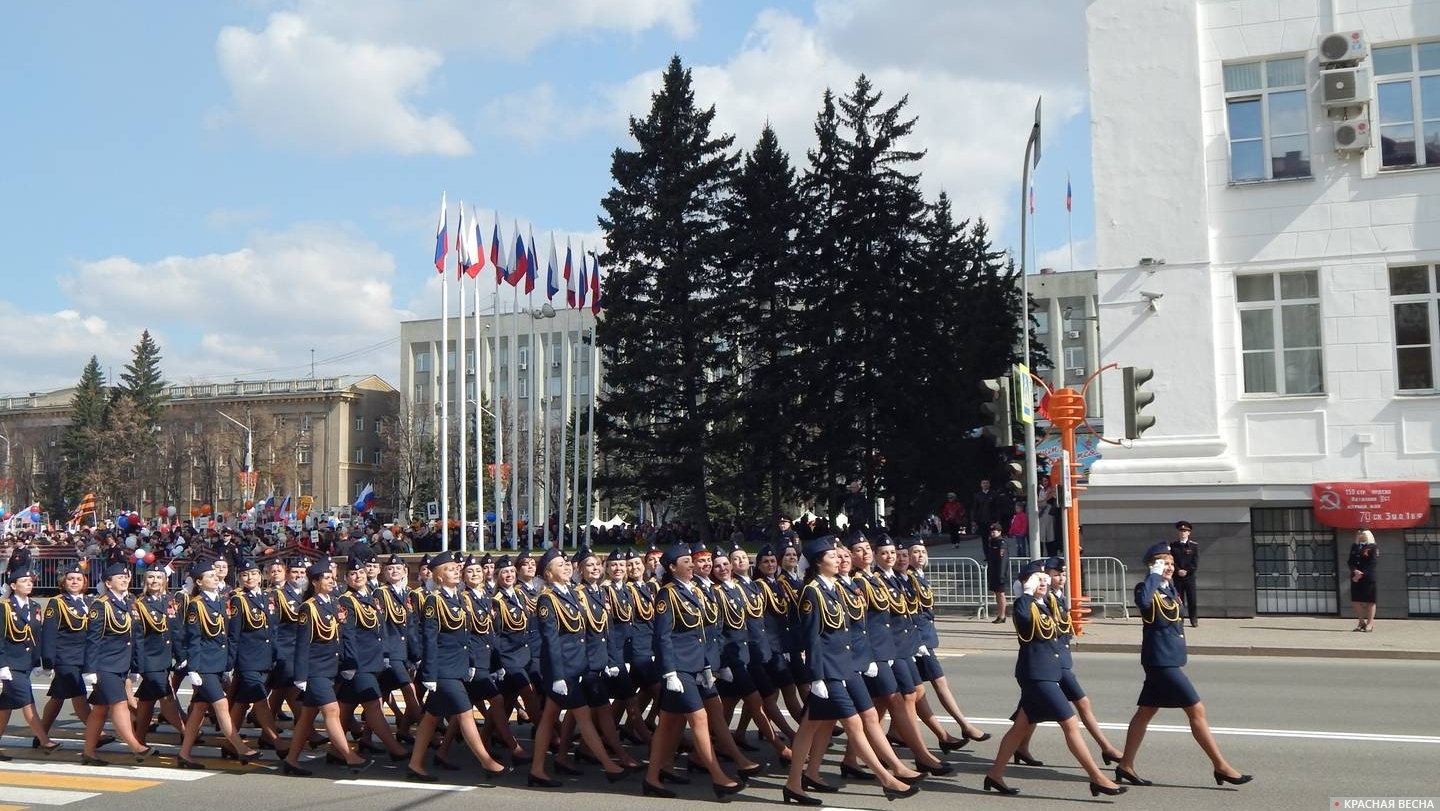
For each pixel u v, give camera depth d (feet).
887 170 139.44
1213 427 78.07
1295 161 78.64
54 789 34.06
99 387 302.66
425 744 35.40
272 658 40.04
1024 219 82.74
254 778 35.63
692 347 142.00
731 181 143.95
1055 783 32.89
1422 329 75.82
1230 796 30.86
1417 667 56.18
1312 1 78.18
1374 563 69.21
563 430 150.41
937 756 36.63
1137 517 78.48
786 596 36.88
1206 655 62.80
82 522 196.24
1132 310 80.23
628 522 214.28
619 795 32.71
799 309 144.56
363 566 39.75
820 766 34.94
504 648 37.35
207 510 208.13
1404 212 76.18
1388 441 75.41
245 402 326.65
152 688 39.75
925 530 163.53
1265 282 79.10
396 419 287.89
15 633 39.68
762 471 138.21
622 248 145.48
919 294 138.72
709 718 34.55
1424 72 76.84
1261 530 77.77
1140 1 81.25
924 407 134.92
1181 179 79.82
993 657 61.57
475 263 119.14
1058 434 85.71
